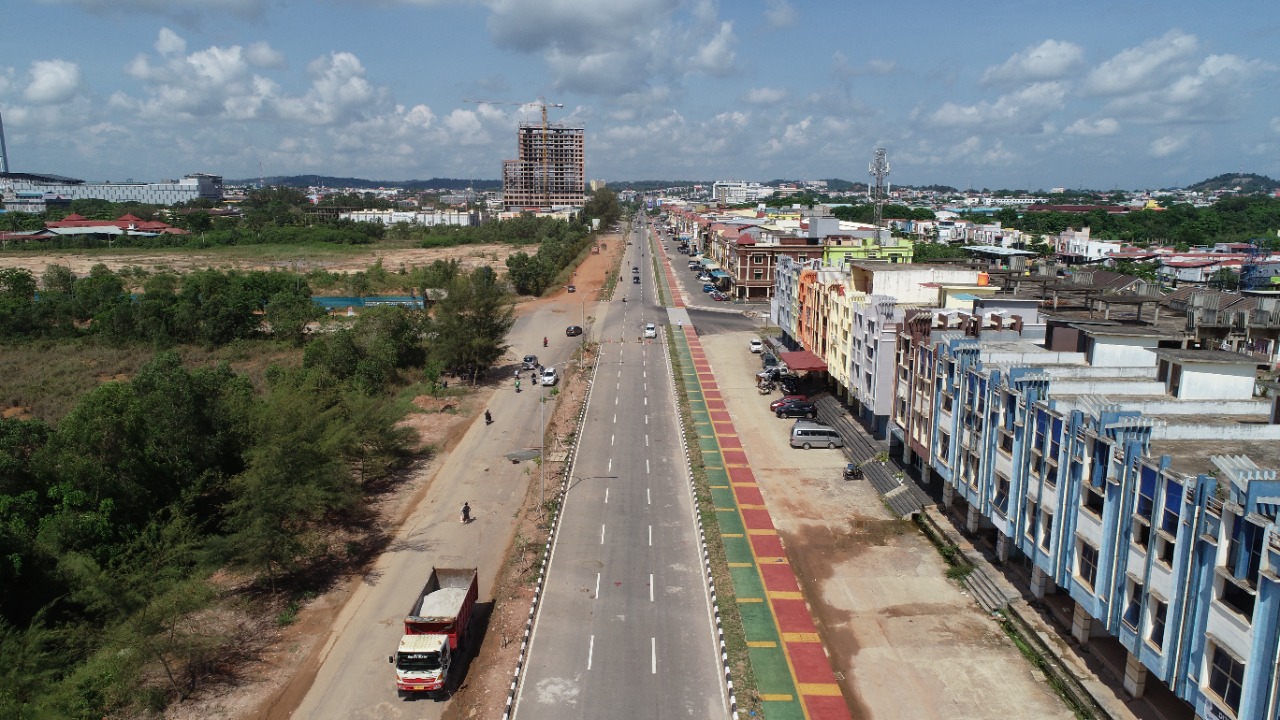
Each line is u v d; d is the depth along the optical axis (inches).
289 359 4271.7
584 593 1950.1
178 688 1592.0
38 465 2018.9
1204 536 1201.4
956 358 2154.3
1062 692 1552.7
